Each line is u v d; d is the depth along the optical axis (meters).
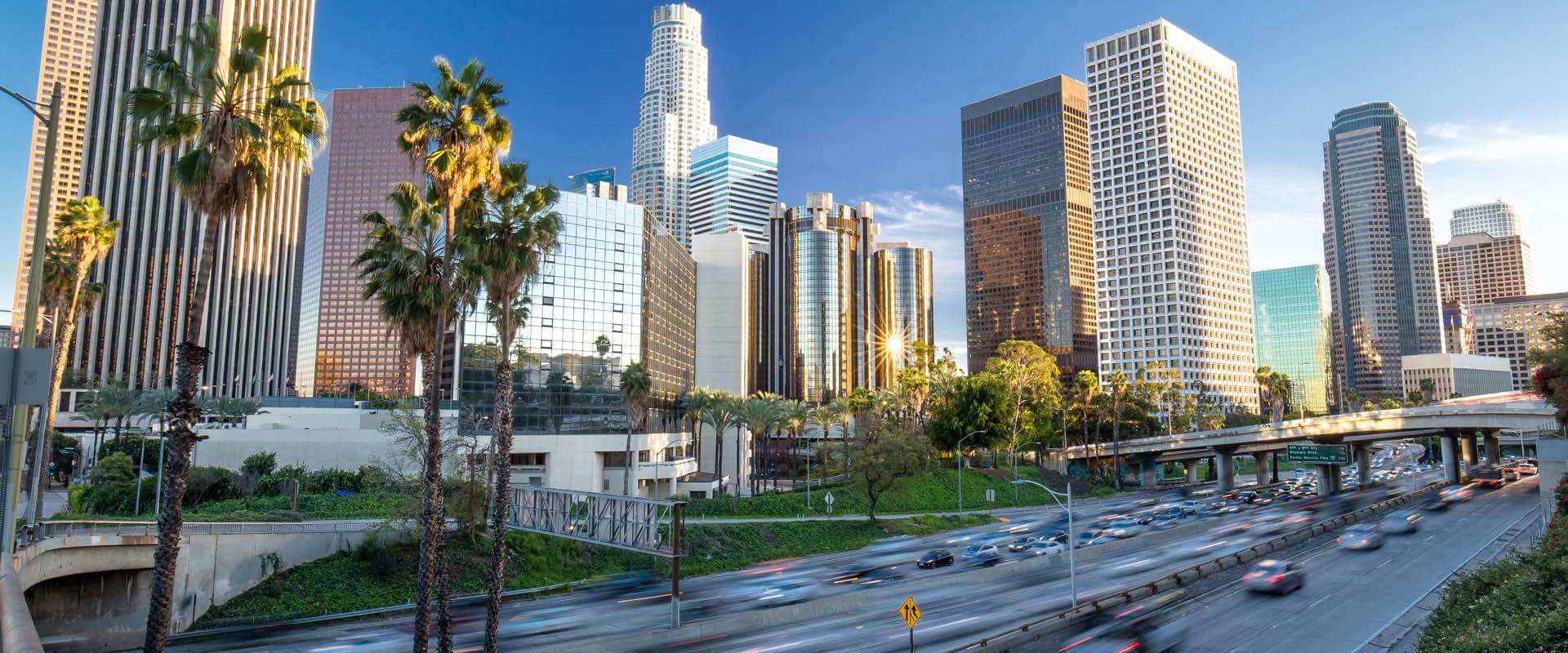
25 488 77.50
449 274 29.31
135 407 84.81
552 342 90.81
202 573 43.66
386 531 51.28
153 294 146.62
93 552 38.75
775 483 105.94
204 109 22.52
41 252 20.39
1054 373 135.25
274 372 178.12
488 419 85.19
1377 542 61.59
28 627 9.76
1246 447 127.25
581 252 94.56
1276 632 36.25
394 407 59.09
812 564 63.59
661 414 112.19
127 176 147.12
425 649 27.39
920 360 128.38
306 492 68.94
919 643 36.34
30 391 18.05
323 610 44.75
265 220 174.00
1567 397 58.44
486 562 53.19
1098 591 47.62
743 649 36.00
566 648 35.22
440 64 29.44
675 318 124.94
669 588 53.94
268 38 23.06
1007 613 42.31
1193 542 67.81
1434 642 27.00
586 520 47.91
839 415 113.50
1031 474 119.31
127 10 149.12
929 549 70.38
